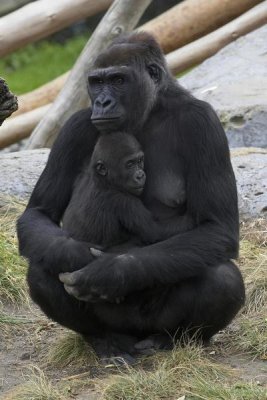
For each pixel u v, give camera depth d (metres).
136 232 12.86
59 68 46.03
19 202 18.91
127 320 13.27
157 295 13.02
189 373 12.63
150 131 13.31
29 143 24.47
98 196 12.92
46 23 25.89
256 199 18.44
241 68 25.56
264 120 21.67
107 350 13.50
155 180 13.22
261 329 14.05
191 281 12.83
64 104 24.23
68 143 13.58
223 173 13.08
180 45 27.16
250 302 15.16
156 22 26.94
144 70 13.09
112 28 23.70
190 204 13.05
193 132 13.05
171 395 12.11
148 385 12.25
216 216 12.93
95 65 13.15
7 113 14.48
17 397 12.39
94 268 12.30
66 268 12.55
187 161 13.10
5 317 15.21
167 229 13.09
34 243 12.88
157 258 12.44
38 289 13.12
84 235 12.98
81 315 13.26
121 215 12.79
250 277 15.74
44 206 13.71
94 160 12.95
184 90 13.59
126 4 23.53
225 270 12.86
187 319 13.11
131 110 12.93
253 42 26.89
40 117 26.86
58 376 13.27
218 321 13.10
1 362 13.88
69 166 13.62
